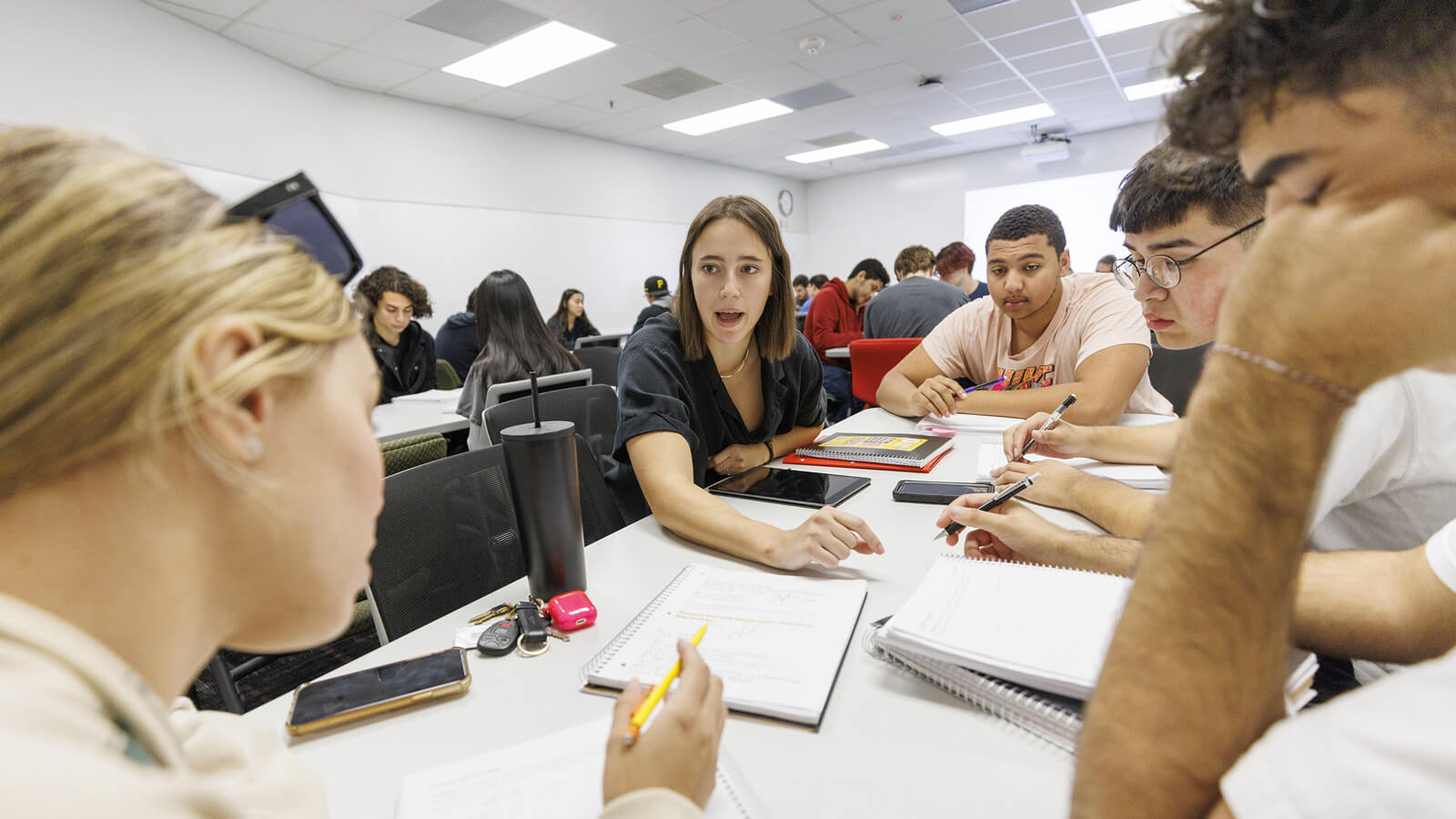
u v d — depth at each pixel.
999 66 5.63
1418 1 0.23
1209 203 0.78
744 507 1.11
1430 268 0.25
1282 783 0.25
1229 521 0.31
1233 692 0.30
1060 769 0.47
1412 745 0.22
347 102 5.34
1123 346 1.65
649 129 7.16
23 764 0.15
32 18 2.99
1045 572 0.69
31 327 0.20
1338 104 0.25
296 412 0.26
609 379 3.78
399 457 1.43
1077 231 8.70
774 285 1.37
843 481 1.20
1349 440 0.65
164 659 0.25
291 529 0.27
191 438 0.23
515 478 0.73
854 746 0.51
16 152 0.22
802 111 6.75
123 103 3.42
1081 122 7.75
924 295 3.38
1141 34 5.01
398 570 0.86
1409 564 0.57
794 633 0.65
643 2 4.18
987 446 1.43
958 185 9.52
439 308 6.11
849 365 4.29
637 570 0.86
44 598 0.22
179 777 0.22
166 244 0.22
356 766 0.51
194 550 0.24
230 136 4.15
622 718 0.40
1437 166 0.25
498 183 6.56
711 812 0.43
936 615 0.61
